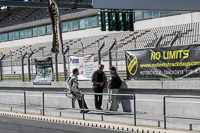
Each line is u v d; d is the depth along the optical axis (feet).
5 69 104.47
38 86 89.51
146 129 52.65
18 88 96.73
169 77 63.21
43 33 236.84
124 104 66.03
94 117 65.10
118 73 76.07
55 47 78.74
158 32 138.92
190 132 48.98
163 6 106.32
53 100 84.38
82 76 80.43
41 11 254.47
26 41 253.03
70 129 56.34
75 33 213.05
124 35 164.14
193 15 146.61
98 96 68.03
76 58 82.02
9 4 70.90
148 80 68.49
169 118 56.44
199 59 58.80
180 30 129.59
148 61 66.80
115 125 57.41
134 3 99.60
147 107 63.52
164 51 63.93
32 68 94.12
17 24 257.55
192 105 55.57
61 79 94.38
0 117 76.02
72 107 74.59
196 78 59.21
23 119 71.61
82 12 203.41
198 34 120.67
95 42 178.60
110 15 97.25
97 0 90.94
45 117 70.69
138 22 171.53
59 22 77.15
